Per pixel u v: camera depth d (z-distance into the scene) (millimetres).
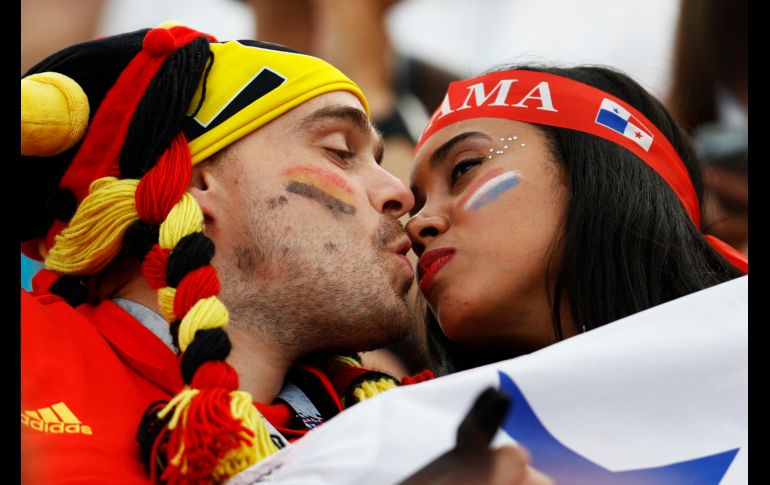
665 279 2439
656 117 2668
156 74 2154
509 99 2525
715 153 3736
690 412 1771
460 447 1495
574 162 2441
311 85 2254
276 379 2150
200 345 1860
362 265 2176
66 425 1830
